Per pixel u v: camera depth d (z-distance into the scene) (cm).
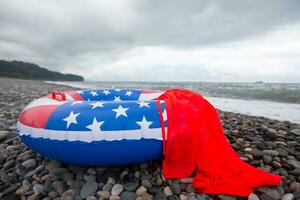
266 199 75
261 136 140
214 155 90
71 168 93
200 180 83
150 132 85
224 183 81
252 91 583
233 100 396
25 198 77
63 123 85
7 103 254
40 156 103
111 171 91
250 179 82
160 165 94
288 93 492
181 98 100
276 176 83
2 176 89
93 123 84
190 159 88
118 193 78
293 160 100
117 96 146
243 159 101
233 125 169
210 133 95
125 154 85
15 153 108
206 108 101
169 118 88
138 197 76
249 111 277
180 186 81
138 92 151
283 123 186
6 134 128
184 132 87
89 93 142
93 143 82
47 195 79
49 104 97
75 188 81
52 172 90
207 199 75
